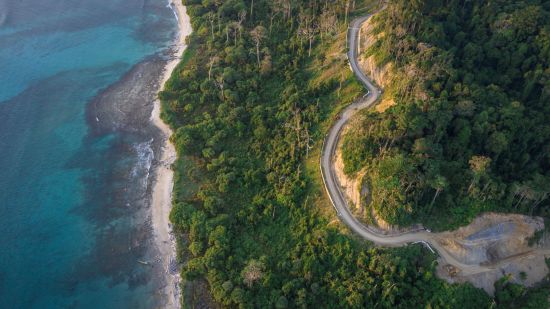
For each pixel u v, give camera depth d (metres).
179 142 153.38
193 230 130.00
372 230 120.69
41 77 189.12
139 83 186.62
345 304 111.50
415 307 109.38
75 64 196.88
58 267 127.44
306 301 113.31
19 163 154.12
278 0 192.38
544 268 117.56
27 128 166.50
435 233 119.25
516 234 118.38
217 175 144.62
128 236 134.50
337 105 151.00
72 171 152.50
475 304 110.69
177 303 119.31
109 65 197.12
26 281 124.31
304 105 155.25
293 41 178.88
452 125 127.81
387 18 156.25
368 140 126.50
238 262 123.81
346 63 159.12
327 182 132.00
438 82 133.38
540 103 134.12
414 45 142.88
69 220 138.50
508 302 113.19
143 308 119.50
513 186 117.25
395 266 111.62
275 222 130.88
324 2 185.75
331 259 118.31
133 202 143.12
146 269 127.00
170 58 199.25
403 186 117.25
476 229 117.81
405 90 134.88
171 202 141.25
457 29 153.75
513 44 144.00
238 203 138.00
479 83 139.50
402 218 117.56
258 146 150.62
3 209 140.62
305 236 124.44
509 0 156.25
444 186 113.06
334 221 123.25
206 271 122.00
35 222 137.75
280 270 120.88
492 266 116.06
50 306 119.56
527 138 127.62
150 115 170.75
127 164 154.50
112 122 169.62
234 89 168.12
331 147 140.00
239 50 178.75
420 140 119.56
